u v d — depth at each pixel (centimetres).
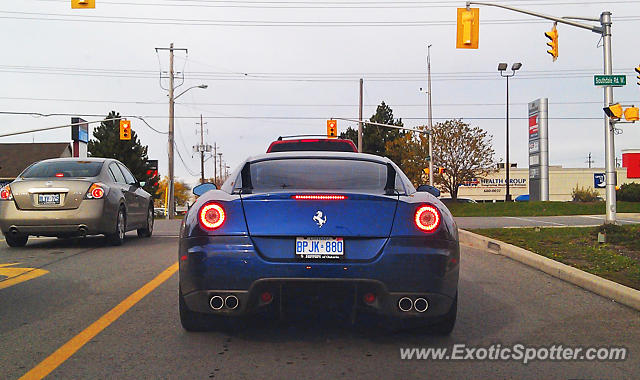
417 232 436
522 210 3097
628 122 1365
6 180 6750
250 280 424
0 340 479
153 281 726
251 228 432
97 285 702
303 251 429
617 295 642
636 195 3312
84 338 486
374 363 429
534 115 4116
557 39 1667
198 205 461
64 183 989
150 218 1282
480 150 4838
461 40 1655
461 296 666
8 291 667
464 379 400
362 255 428
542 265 843
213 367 417
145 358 436
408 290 429
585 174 7194
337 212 434
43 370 409
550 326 538
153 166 5891
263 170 521
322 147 1235
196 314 483
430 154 4009
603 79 1395
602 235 1058
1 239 1220
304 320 542
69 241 1172
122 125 3616
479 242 1148
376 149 7150
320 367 419
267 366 420
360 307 434
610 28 1477
